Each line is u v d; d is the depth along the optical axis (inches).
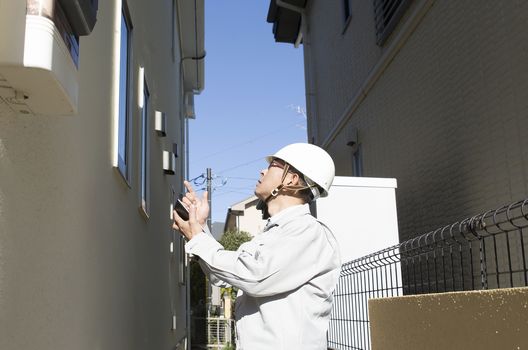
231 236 1386.6
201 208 97.0
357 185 245.6
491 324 100.1
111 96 156.0
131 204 193.8
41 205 87.4
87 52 122.0
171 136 430.3
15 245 75.8
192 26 545.3
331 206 242.1
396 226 243.9
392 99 314.0
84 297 115.7
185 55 610.2
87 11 76.5
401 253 170.6
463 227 129.2
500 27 201.3
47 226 90.2
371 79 343.6
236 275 86.1
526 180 183.0
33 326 82.4
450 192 239.8
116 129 157.8
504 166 197.2
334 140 442.6
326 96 471.2
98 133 135.3
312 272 88.1
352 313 212.1
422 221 269.3
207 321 922.1
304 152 97.9
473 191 219.8
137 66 225.9
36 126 85.1
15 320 75.1
